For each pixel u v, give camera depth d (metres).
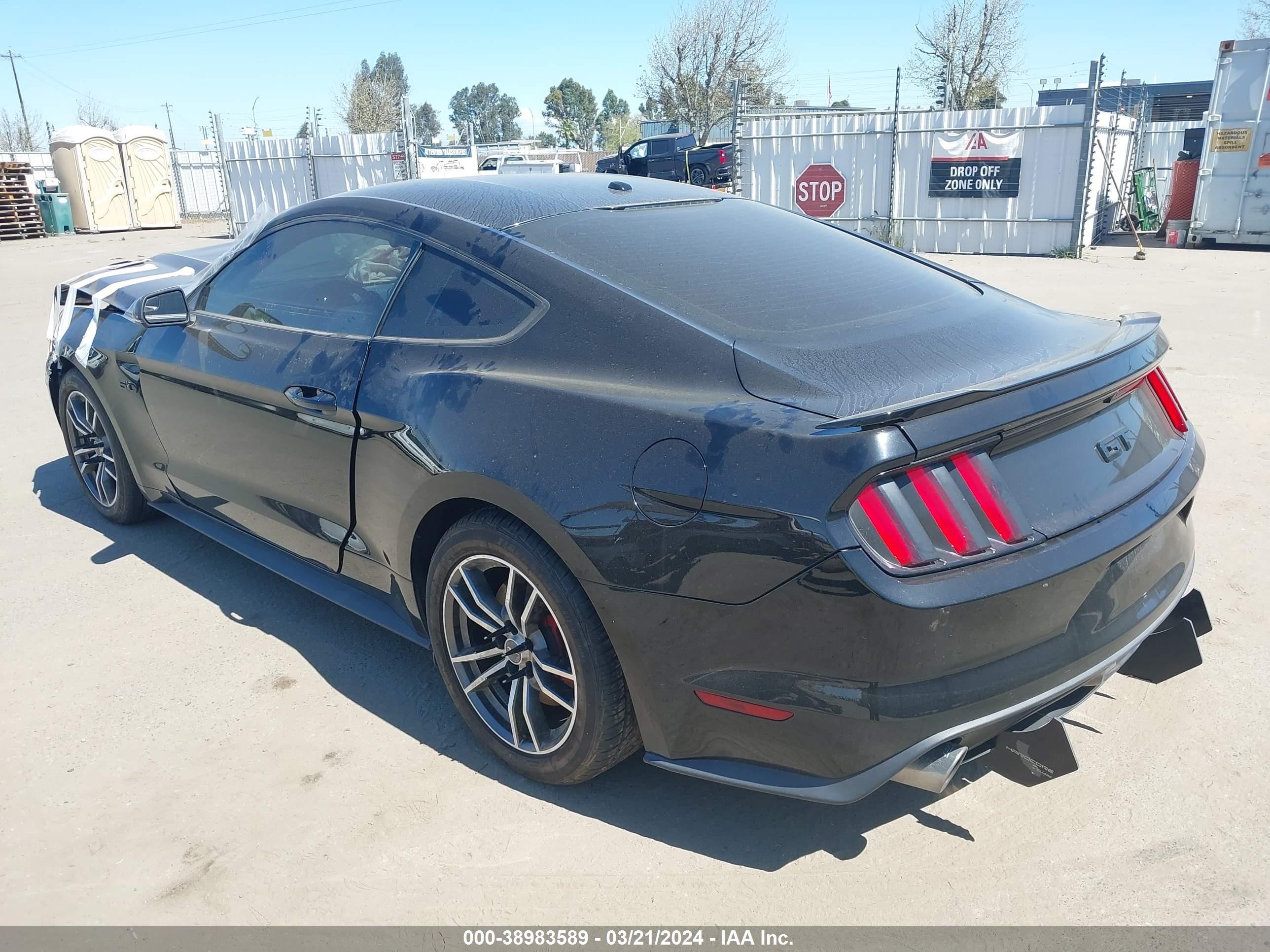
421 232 2.75
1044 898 2.08
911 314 2.45
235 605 3.56
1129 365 2.21
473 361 2.46
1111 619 2.12
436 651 2.63
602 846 2.28
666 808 2.42
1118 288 10.99
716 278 2.50
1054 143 14.73
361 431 2.66
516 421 2.28
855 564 1.80
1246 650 3.05
